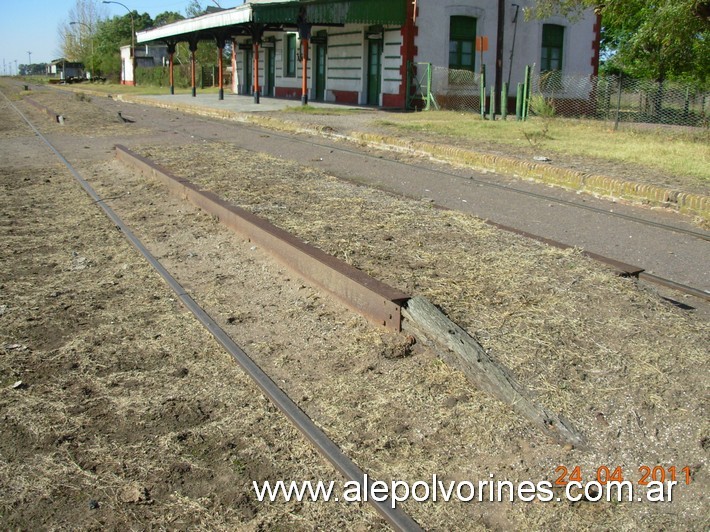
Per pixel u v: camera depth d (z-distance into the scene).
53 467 3.87
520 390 4.26
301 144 17.02
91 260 7.54
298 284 6.51
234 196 9.34
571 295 5.40
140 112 28.78
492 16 28.44
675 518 3.46
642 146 15.51
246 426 4.28
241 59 43.88
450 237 7.16
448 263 6.27
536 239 7.01
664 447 3.88
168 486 3.72
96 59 89.00
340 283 5.90
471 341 4.67
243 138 18.34
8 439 4.14
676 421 4.02
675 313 5.23
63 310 6.11
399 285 5.71
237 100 33.94
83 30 103.44
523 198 10.77
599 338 4.79
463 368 4.59
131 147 15.52
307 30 27.28
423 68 27.41
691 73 22.05
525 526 3.43
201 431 4.22
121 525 3.42
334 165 13.74
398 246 6.86
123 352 5.29
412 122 21.02
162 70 64.00
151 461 3.93
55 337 5.56
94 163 14.23
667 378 4.34
